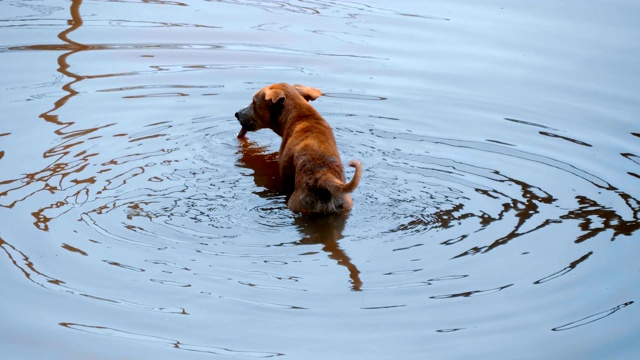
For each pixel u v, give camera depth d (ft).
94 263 27.12
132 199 31.32
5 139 35.60
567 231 29.68
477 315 25.03
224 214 30.60
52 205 30.45
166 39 48.21
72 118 38.06
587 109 40.45
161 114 39.22
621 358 23.29
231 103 40.75
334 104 40.65
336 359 22.90
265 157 36.19
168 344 23.49
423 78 43.91
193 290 25.89
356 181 29.37
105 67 44.06
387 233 29.48
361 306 25.35
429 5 55.72
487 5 55.57
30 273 26.55
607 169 34.60
